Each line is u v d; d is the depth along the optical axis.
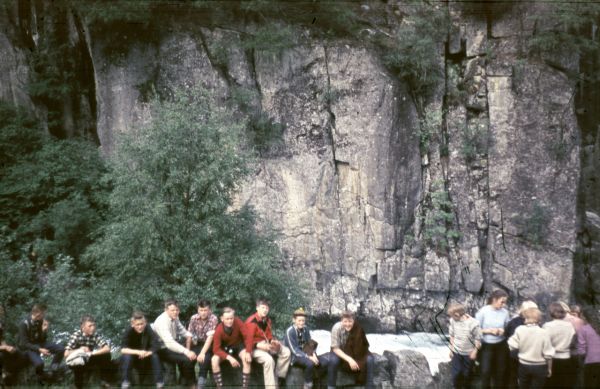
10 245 21.94
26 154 24.09
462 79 25.64
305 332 11.02
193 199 16.56
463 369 10.52
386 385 10.84
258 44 23.52
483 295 24.83
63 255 21.16
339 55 24.05
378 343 22.16
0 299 16.67
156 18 23.83
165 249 16.12
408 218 24.39
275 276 16.55
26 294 17.31
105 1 23.28
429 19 25.28
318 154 24.02
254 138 23.50
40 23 26.14
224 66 23.70
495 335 10.36
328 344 21.36
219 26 24.14
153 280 16.06
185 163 16.30
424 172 24.91
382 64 24.42
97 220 22.28
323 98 24.00
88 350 10.77
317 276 23.78
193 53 23.66
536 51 25.31
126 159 16.55
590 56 26.55
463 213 25.03
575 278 25.44
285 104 23.91
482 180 25.22
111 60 23.67
